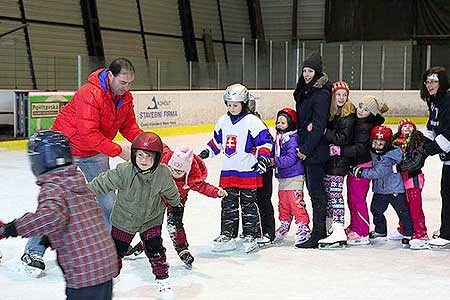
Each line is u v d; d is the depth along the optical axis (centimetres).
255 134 462
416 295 385
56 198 244
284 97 1961
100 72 412
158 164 346
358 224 510
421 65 2147
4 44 1459
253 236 479
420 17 2278
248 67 1948
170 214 430
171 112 1575
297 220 502
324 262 457
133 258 464
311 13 2523
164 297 369
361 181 503
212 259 465
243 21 2511
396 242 522
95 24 1802
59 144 249
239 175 473
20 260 453
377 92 2056
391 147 484
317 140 469
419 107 2073
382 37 2334
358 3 2355
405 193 500
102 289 255
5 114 1365
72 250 249
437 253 487
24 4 1602
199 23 2248
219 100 1744
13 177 873
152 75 1625
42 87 1550
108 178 353
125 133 449
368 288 398
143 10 2012
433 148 476
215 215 632
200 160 432
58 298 374
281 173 501
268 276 422
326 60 2117
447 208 493
